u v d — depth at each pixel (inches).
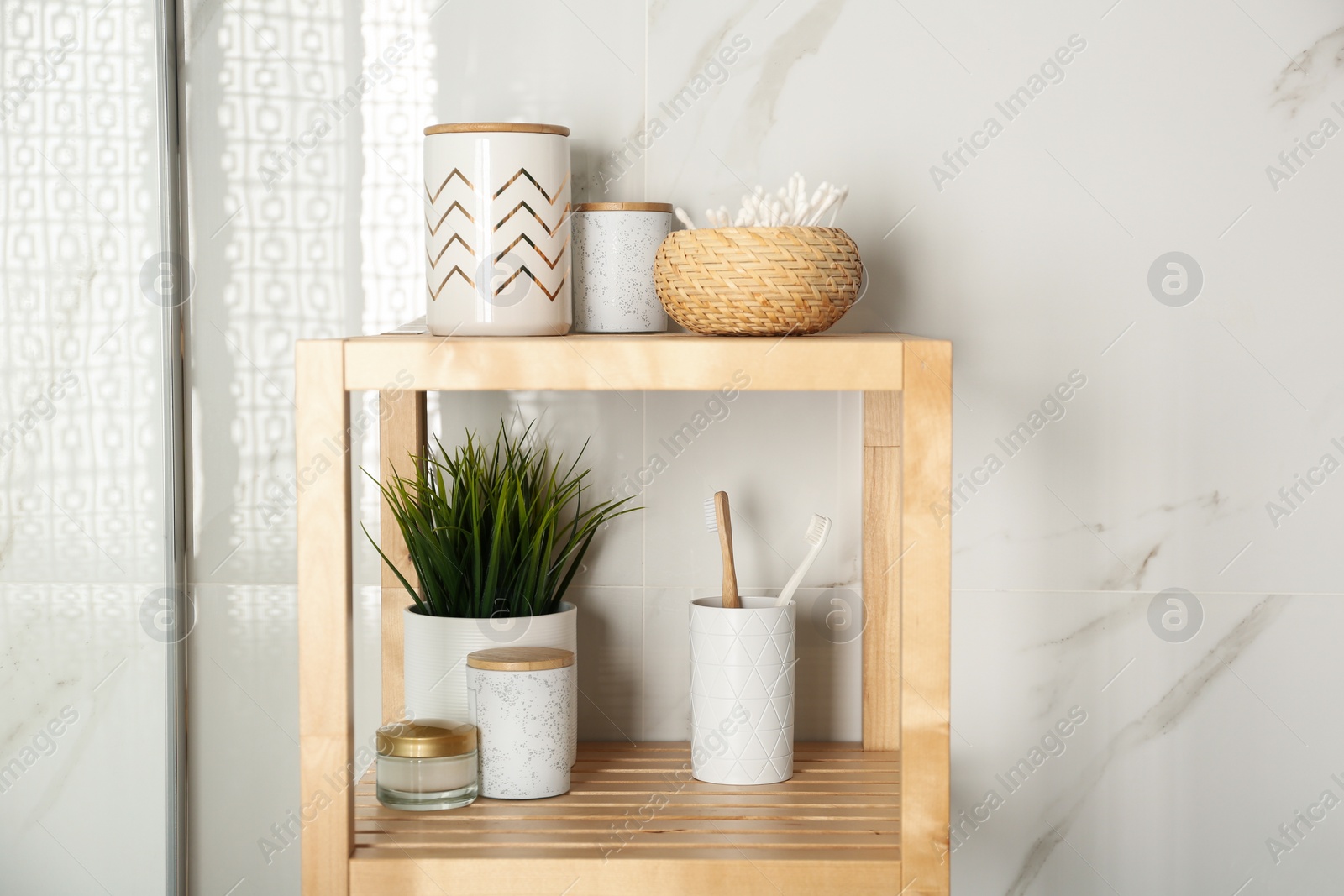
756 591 37.4
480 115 37.0
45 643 30.6
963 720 37.9
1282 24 36.8
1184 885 37.9
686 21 36.8
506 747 31.8
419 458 34.8
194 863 37.9
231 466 37.5
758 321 28.7
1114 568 37.6
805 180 37.0
